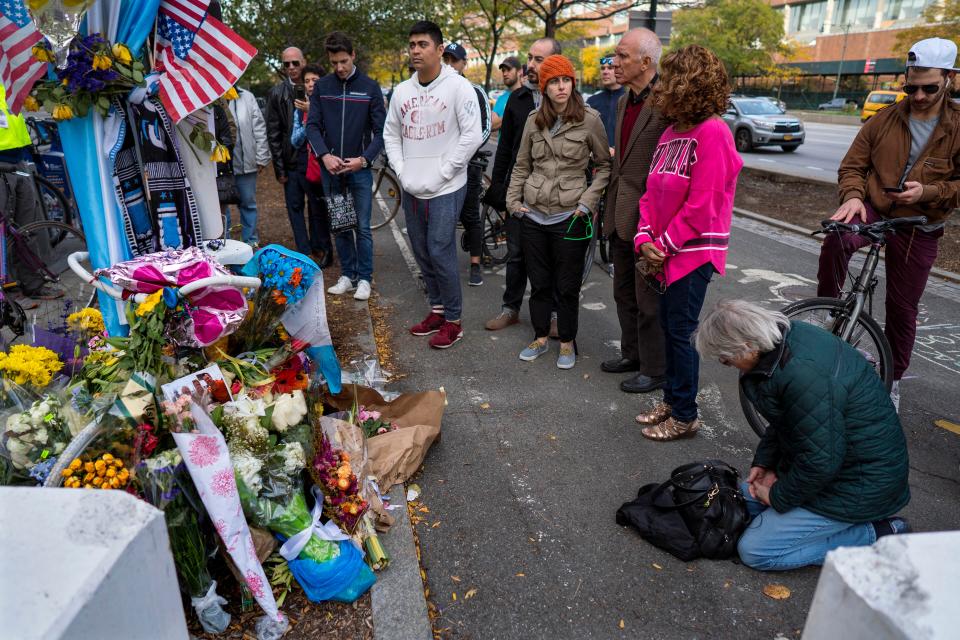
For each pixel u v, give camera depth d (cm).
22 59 289
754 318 240
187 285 235
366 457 290
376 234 816
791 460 261
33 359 283
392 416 350
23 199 557
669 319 340
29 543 137
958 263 697
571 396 410
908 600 122
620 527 292
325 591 241
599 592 255
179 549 220
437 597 252
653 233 338
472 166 589
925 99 344
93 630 126
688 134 316
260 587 229
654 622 241
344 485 252
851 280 361
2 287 396
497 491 316
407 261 694
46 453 231
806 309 357
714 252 320
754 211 994
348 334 495
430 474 329
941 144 350
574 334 443
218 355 258
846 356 242
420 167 448
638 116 371
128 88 303
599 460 342
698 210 314
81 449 217
